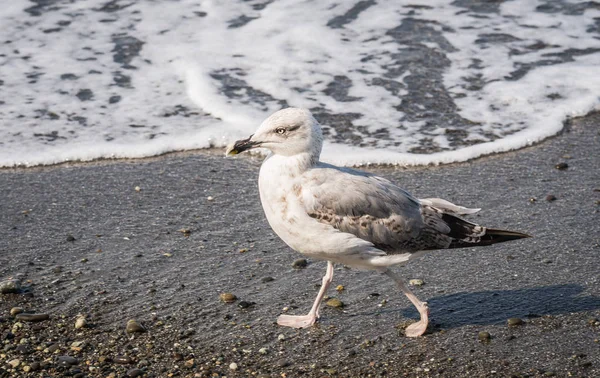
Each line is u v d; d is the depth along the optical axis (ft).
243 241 28.35
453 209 23.40
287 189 22.61
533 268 26.37
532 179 32.55
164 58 41.50
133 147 34.76
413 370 21.45
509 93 39.17
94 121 36.70
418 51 42.42
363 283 25.95
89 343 22.71
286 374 21.34
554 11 46.39
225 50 42.19
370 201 22.53
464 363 21.66
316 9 46.14
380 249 22.75
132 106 37.91
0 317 23.75
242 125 36.22
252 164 34.14
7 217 29.63
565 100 38.68
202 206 30.71
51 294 25.04
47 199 30.99
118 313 24.13
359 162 33.78
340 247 22.47
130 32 43.55
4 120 36.40
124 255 27.32
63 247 27.81
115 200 31.01
